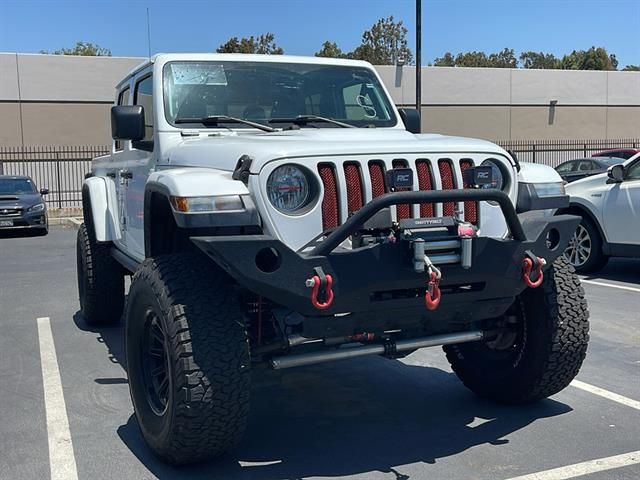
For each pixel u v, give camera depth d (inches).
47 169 1128.2
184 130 181.9
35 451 157.9
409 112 212.5
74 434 167.8
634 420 173.2
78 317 296.0
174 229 162.1
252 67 197.8
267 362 148.7
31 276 406.3
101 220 239.8
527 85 1413.6
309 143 143.0
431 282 132.3
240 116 192.1
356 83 210.4
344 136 161.5
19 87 1114.1
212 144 158.1
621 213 351.6
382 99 214.2
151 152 188.9
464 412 180.2
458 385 202.5
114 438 165.0
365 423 173.5
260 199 134.0
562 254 155.8
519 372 172.9
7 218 615.8
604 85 1492.4
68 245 567.2
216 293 139.6
